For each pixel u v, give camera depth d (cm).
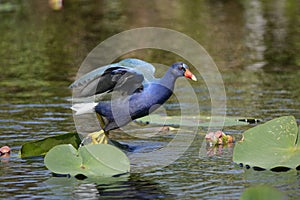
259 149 1017
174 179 970
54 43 2125
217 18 2475
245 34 2214
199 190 920
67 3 2770
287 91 1524
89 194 905
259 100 1445
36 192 915
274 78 1662
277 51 1970
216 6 2708
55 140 1091
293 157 991
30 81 1667
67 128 1247
